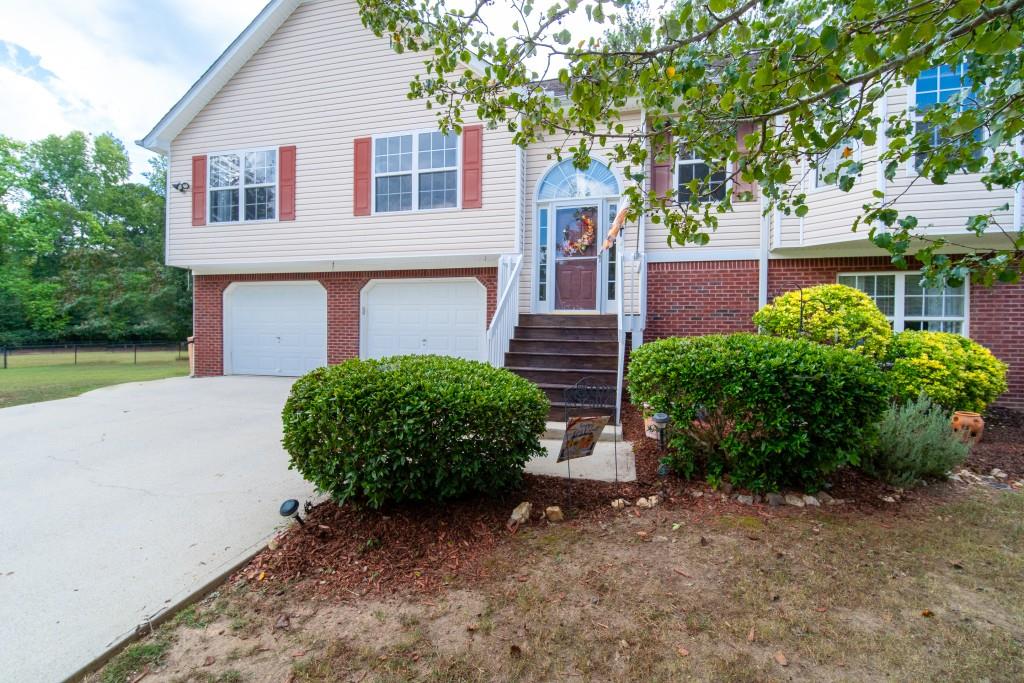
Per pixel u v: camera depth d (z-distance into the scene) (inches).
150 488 159.5
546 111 133.0
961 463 168.2
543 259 358.6
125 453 199.9
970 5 71.6
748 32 99.0
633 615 90.6
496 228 351.3
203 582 102.6
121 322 1028.5
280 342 433.4
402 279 401.1
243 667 78.5
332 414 121.6
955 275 88.6
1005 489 154.9
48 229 1135.6
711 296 326.3
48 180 1219.9
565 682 74.7
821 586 99.1
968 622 87.6
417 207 367.9
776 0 91.9
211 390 362.6
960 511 135.8
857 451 141.1
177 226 415.5
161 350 1047.6
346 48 379.6
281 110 393.7
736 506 138.8
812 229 290.0
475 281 387.9
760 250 314.3
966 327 293.3
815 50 89.0
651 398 155.9
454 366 148.6
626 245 332.2
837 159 274.4
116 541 121.6
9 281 1029.8
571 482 156.5
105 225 1208.2
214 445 212.1
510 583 101.5
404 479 120.9
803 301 252.5
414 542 117.3
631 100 328.2
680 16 99.7
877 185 260.7
